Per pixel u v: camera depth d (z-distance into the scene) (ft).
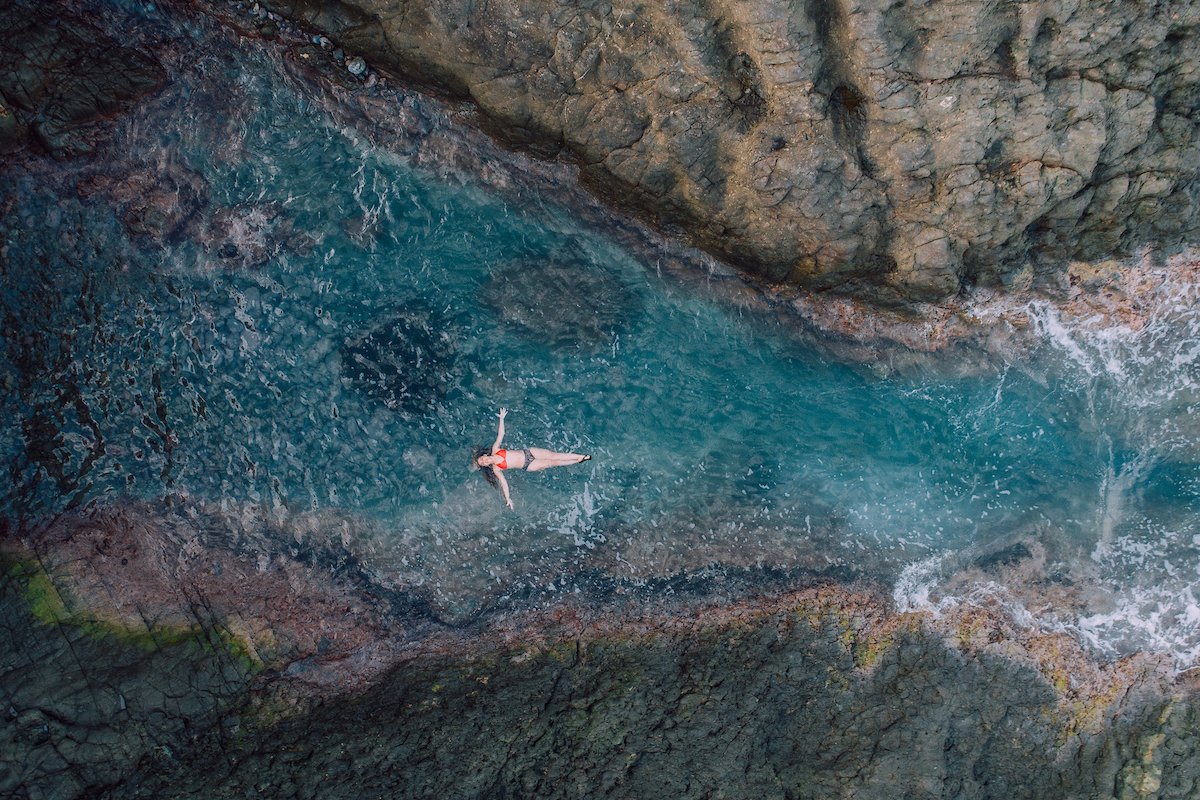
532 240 42.06
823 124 35.47
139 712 35.12
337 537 39.75
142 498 38.04
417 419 41.16
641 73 36.06
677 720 37.70
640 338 42.55
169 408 39.01
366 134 40.86
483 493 41.04
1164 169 36.96
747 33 33.94
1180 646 39.88
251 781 34.91
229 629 37.37
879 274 40.60
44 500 36.88
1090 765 38.81
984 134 35.19
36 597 35.55
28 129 37.19
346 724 36.50
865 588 41.06
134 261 38.96
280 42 39.70
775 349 42.63
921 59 34.04
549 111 38.45
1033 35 33.45
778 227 38.96
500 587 40.45
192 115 39.52
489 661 39.01
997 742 39.11
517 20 35.63
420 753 36.04
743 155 37.09
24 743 33.47
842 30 33.73
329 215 40.88
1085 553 41.14
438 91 40.16
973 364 42.11
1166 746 38.52
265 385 40.11
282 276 40.52
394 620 39.32
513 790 35.88
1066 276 40.83
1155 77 34.86
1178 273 40.42
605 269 42.27
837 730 38.37
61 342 37.96
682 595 40.78
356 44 39.22
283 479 39.68
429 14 36.76
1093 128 35.19
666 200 40.22
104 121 38.34
